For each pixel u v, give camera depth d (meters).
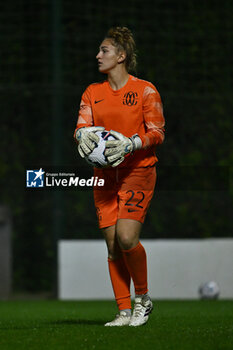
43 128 39.50
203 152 39.12
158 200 39.03
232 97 39.25
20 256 39.53
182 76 38.94
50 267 39.44
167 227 39.06
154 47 38.88
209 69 39.12
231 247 36.12
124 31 16.58
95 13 39.22
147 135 16.14
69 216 38.78
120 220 16.17
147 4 39.19
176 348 12.70
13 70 39.53
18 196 39.78
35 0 39.78
